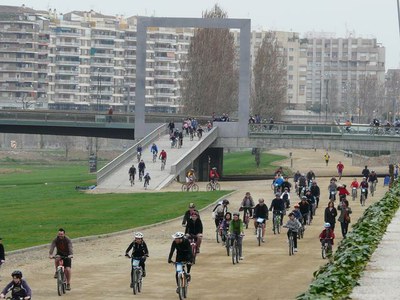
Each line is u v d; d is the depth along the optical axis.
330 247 91.75
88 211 139.50
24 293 58.72
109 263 88.19
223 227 99.81
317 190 136.50
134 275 71.75
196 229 87.81
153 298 70.12
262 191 168.38
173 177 184.00
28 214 136.62
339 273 42.69
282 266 86.75
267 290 73.81
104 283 76.69
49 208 145.38
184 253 69.25
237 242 88.75
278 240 106.69
